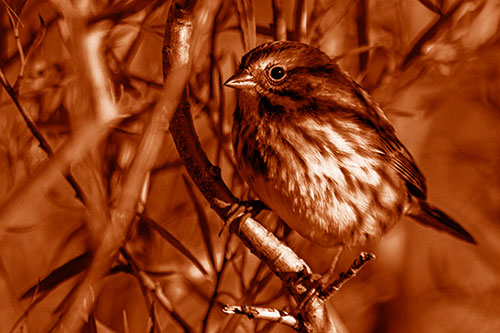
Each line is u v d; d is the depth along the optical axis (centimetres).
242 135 321
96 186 315
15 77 322
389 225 323
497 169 339
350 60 328
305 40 323
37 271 328
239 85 321
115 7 315
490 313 338
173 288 328
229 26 323
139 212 322
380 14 330
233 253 323
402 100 331
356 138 322
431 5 327
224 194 318
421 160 337
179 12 313
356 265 315
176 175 327
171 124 317
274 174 321
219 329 323
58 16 318
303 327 316
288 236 326
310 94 321
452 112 339
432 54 327
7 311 321
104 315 328
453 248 339
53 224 328
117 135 320
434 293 338
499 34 328
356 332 337
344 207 321
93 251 315
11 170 321
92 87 314
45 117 322
